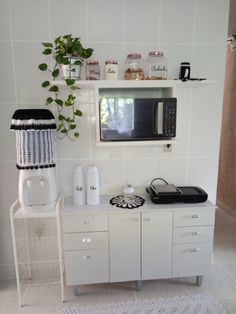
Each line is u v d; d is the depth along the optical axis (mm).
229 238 2625
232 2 2193
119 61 1764
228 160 3209
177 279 1965
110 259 1715
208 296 1782
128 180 1945
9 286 1898
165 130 1628
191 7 1752
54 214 1614
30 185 1637
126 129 1619
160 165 1952
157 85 1631
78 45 1534
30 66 1717
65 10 1673
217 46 1821
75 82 1549
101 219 1655
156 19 1742
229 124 3158
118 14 1711
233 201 3139
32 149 1567
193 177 2000
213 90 1881
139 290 1831
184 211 1703
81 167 1755
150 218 1686
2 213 1885
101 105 1584
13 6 1637
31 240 1948
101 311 1655
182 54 1803
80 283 1725
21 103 1755
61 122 1793
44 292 1832
